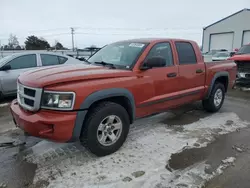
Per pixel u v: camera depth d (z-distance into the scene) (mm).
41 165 2842
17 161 2936
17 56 6273
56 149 3258
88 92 2691
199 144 3453
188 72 4160
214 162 2934
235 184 2490
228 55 16359
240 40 26000
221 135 3816
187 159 3000
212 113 5117
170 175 2633
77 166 2818
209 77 4727
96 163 2885
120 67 3377
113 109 2990
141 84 3305
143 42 3719
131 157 3037
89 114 2842
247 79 8562
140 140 3562
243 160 2996
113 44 4195
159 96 3662
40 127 2566
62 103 2561
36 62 6496
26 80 2832
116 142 3139
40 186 2439
